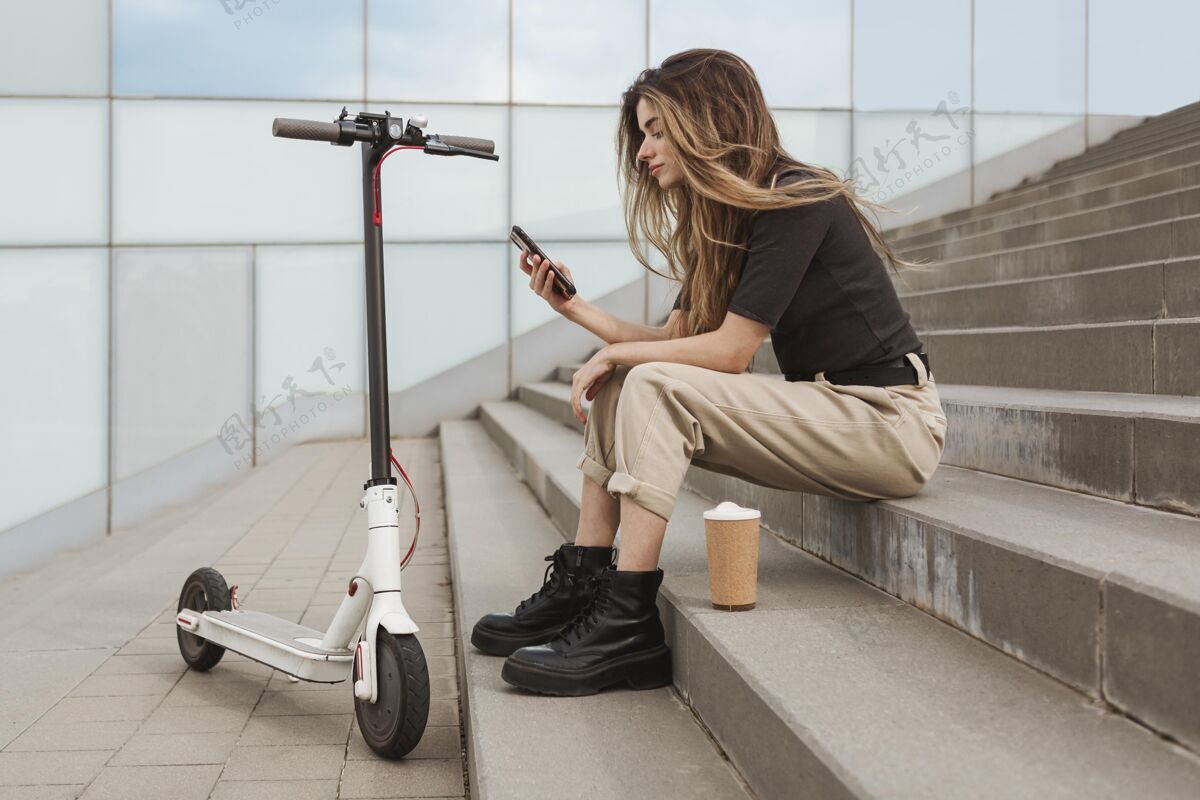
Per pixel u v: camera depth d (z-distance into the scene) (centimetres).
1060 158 824
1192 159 496
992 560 152
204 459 779
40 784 188
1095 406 206
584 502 203
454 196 808
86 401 762
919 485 191
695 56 191
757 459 184
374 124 190
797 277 182
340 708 230
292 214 787
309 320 792
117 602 338
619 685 185
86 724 220
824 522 216
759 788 138
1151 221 402
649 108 191
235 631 229
